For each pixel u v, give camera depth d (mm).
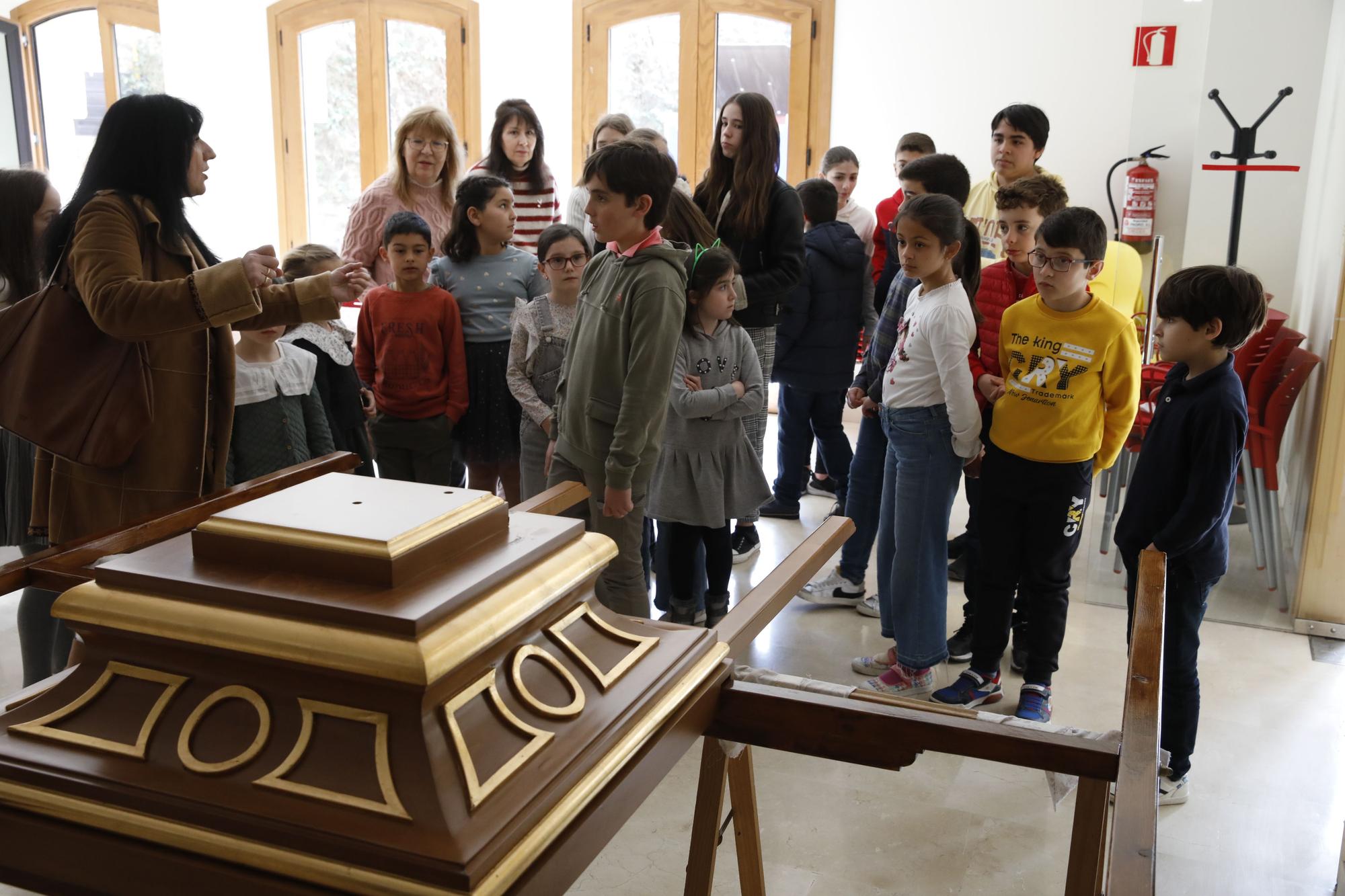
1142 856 630
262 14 6688
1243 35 3090
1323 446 2984
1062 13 5121
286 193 6906
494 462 3389
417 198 3873
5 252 2205
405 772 589
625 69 6039
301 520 687
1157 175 3312
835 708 849
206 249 1864
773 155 3154
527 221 4027
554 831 597
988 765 2332
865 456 3119
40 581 1084
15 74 7938
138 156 1690
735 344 2818
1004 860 1986
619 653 770
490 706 652
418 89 6523
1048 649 2500
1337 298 2926
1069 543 2465
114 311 1567
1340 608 3057
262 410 2451
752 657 2869
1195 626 2139
